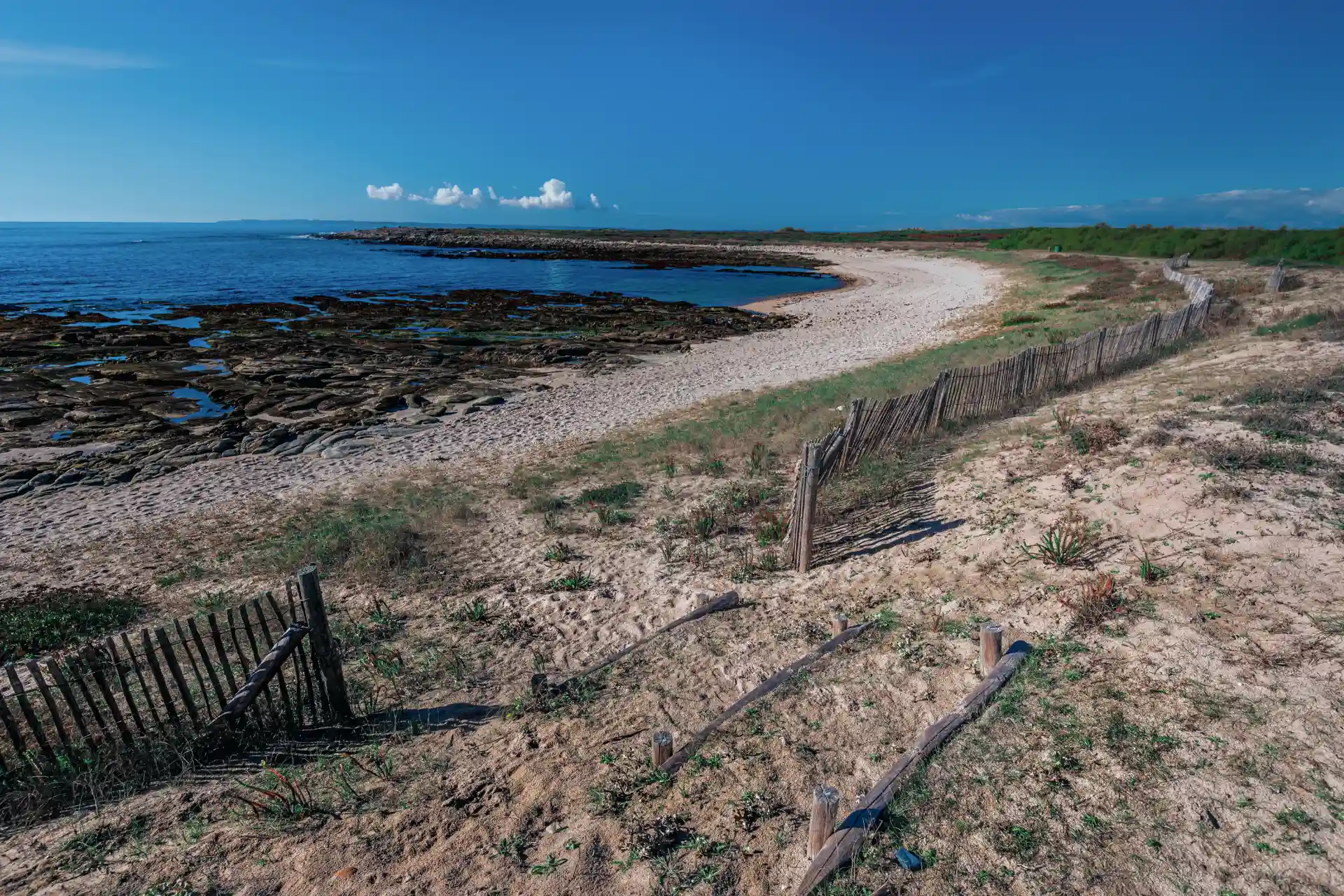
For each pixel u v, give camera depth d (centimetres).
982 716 454
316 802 462
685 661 607
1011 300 3794
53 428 1942
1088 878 335
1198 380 1215
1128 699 451
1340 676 434
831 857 352
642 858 379
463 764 495
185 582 950
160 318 3772
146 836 442
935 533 789
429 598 819
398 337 3262
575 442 1684
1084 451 902
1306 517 619
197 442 1783
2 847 441
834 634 616
